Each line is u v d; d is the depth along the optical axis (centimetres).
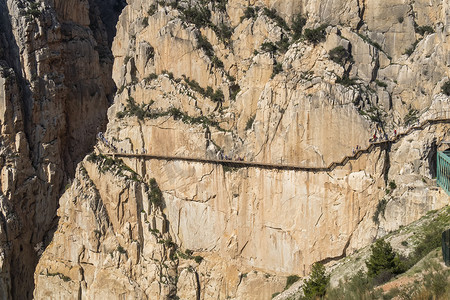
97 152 9219
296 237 7950
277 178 8012
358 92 7681
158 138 8738
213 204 8438
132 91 9138
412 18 7875
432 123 7256
